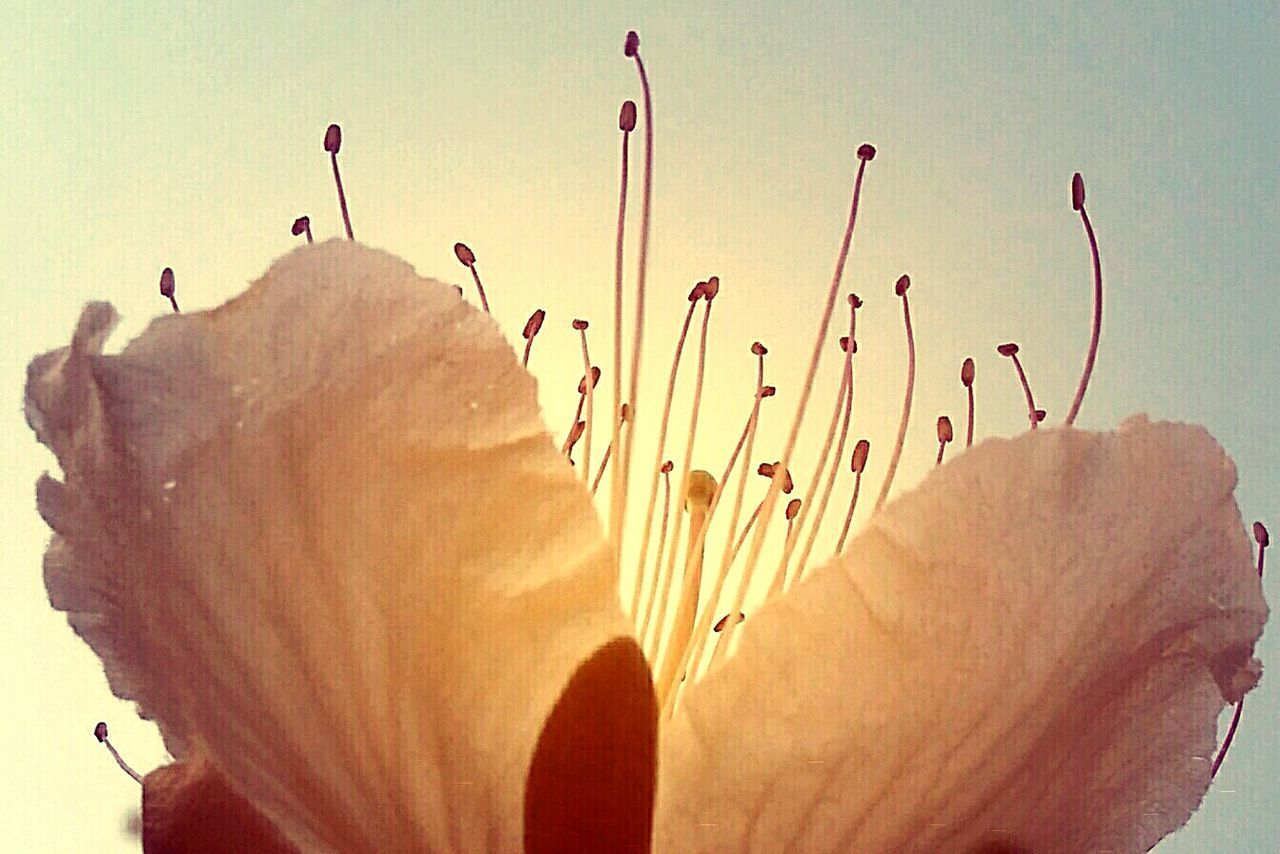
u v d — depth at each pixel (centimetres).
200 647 11
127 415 11
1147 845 12
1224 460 11
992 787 11
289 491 11
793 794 11
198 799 11
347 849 11
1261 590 12
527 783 11
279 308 11
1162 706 12
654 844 11
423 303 11
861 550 11
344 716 11
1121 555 11
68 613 11
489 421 11
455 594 11
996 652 11
